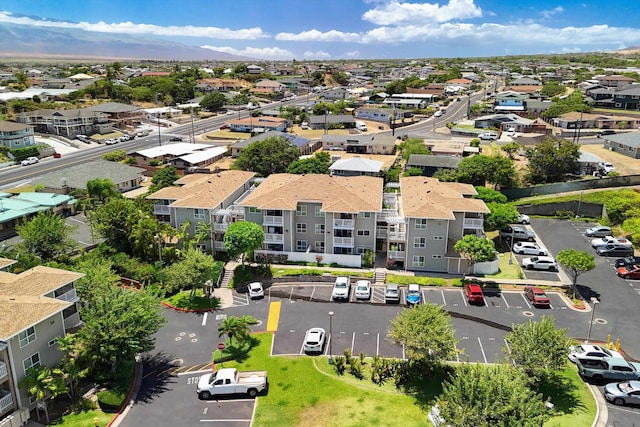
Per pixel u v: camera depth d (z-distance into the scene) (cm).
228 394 3997
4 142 11844
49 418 3778
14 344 3650
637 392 3744
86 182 9256
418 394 3969
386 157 12238
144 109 18038
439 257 6203
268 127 15400
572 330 4897
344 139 13212
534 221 8112
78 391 4075
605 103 16425
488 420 2900
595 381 4106
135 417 3788
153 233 6431
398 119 17300
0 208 7525
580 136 12962
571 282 5931
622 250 6731
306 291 5847
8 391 3656
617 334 4834
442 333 3997
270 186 7188
